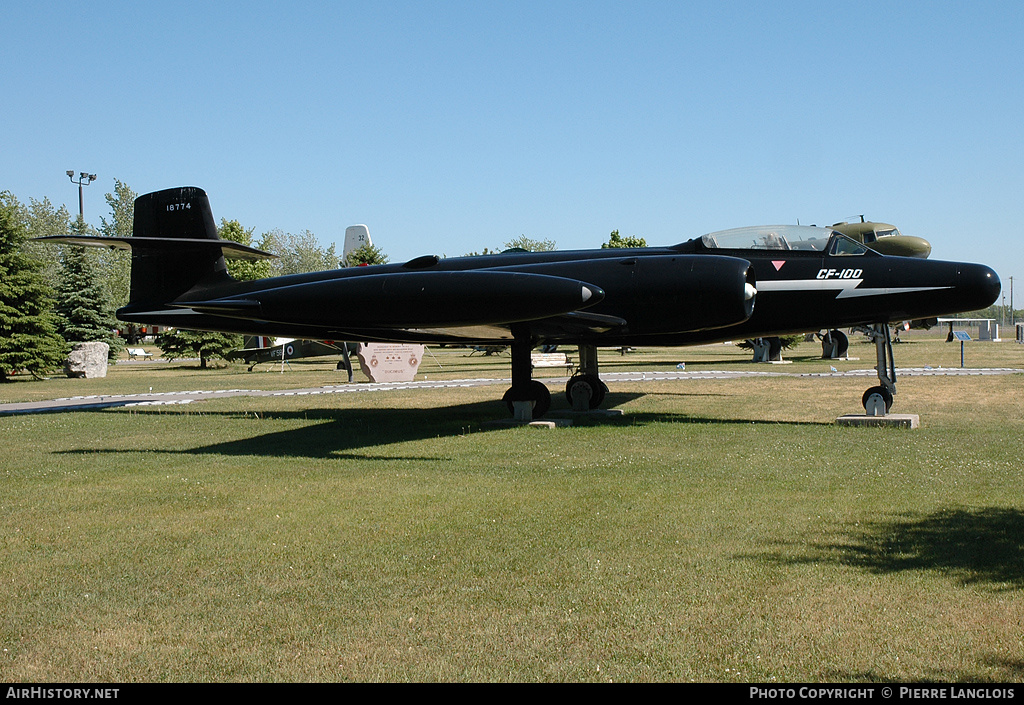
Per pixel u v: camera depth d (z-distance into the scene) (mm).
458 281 11211
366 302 11617
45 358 32375
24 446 12234
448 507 7402
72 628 4613
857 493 7598
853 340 65812
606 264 13711
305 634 4457
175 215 16969
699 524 6555
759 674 3855
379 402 18875
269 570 5625
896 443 10812
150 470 9836
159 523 7031
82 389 25641
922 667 3865
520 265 14672
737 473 8805
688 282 12875
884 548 5738
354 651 4227
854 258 13656
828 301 13570
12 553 6164
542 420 13891
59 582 5449
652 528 6477
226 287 16812
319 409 17406
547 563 5625
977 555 5500
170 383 28000
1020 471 8547
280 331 16844
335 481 8828
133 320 17281
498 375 29406
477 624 4551
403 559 5805
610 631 4402
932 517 6574
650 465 9438
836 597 4789
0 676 3998
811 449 10438
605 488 8117
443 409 17031
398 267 15758
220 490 8438
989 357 35594
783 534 6184
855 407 15664
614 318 13258
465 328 13227
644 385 21828
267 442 12250
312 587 5246
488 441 11836
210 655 4211
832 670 3869
